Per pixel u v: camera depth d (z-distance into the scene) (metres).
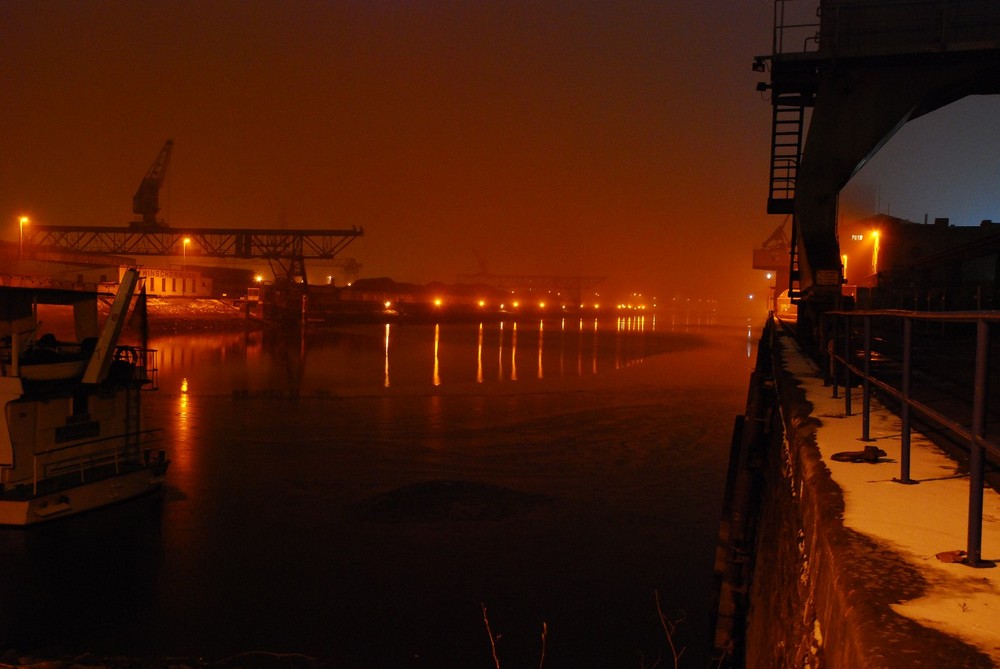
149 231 92.19
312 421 29.53
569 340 90.25
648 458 23.53
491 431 27.91
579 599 12.98
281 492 19.08
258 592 13.13
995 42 12.81
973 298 33.19
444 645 11.33
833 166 13.52
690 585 13.64
